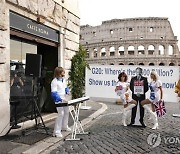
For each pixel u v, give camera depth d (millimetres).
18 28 7582
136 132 7535
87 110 12234
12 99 7418
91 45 64250
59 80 6906
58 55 10570
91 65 13188
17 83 7906
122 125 8672
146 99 8328
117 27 60969
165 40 59969
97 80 13219
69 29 11305
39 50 10695
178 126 8516
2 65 6777
